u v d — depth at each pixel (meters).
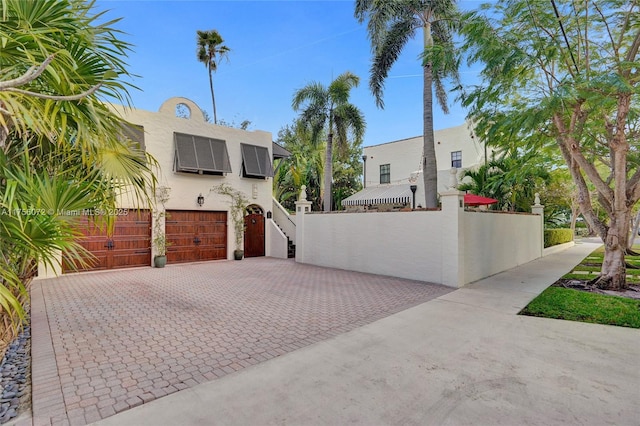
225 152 19.19
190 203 17.95
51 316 8.11
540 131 11.40
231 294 10.48
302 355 5.68
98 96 4.83
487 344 6.11
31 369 5.21
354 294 10.43
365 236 14.69
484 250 13.30
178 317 8.02
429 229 12.37
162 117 17.16
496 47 9.53
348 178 39.12
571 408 4.01
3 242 4.33
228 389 4.52
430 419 3.81
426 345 6.08
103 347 6.12
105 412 3.98
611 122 11.34
